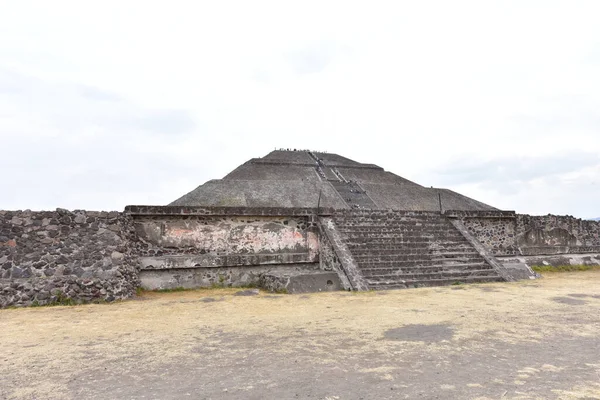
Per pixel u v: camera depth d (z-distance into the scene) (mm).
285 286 8859
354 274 9422
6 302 7449
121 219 9086
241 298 8250
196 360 4148
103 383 3539
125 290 8328
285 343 4723
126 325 5887
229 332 5355
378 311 6555
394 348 4398
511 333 4988
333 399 3066
